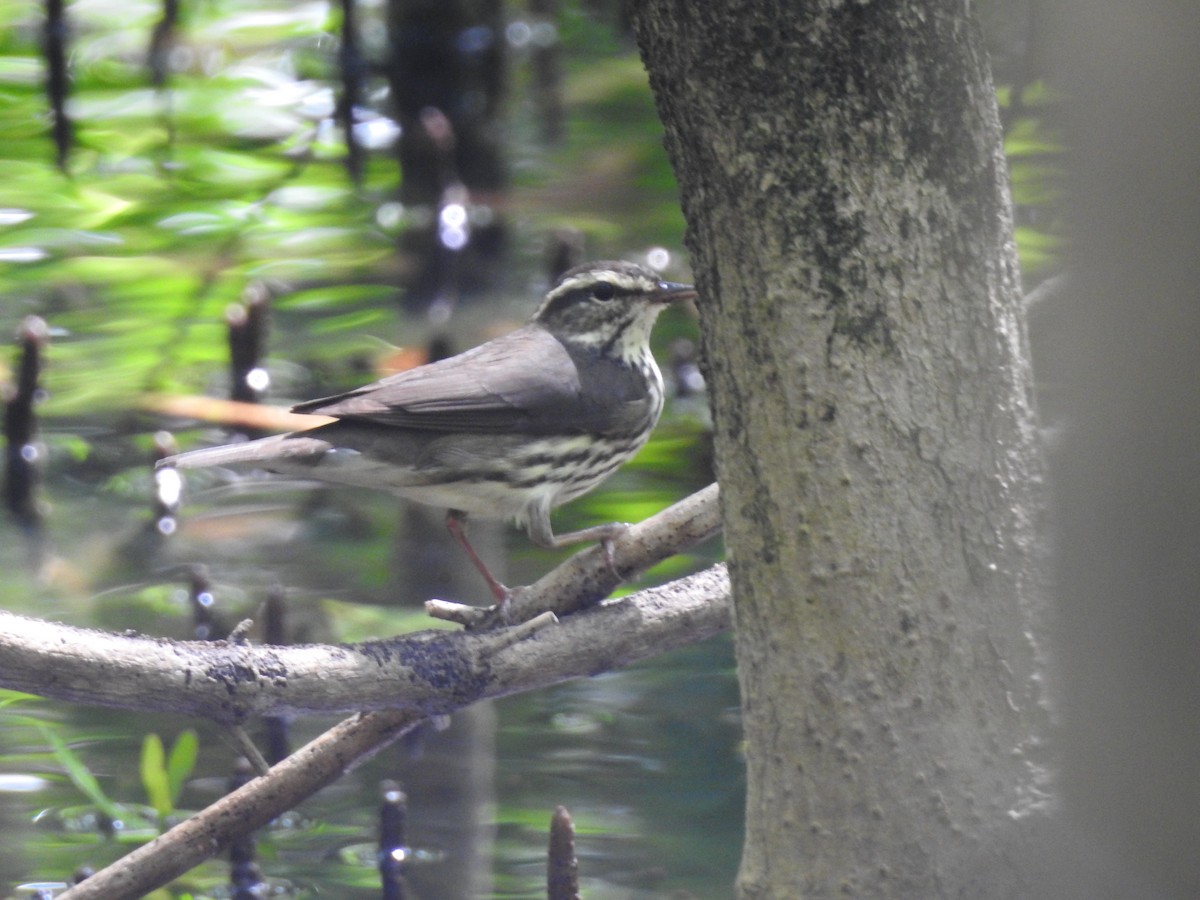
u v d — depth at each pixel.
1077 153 4.63
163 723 12.70
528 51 24.45
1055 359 5.11
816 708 5.78
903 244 5.45
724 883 10.25
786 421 5.65
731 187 5.57
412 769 11.85
